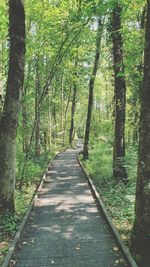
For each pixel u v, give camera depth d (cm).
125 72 1508
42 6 1798
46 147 3681
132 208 1180
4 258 799
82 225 1079
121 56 1625
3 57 1748
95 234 990
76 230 1029
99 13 1384
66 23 1755
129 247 848
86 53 2784
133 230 821
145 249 791
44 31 1859
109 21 1692
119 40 1619
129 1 1447
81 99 6316
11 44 1112
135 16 1670
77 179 1978
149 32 770
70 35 1916
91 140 3647
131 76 1570
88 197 1484
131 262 747
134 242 812
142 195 796
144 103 784
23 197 1438
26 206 1284
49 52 1961
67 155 3638
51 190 1648
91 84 2780
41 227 1060
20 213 1182
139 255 796
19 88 1123
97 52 2392
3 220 1072
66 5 1719
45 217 1174
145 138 787
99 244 909
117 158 1700
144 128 788
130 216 1127
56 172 2275
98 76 5391
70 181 1909
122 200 1369
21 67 1120
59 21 1786
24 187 1648
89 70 2998
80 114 6619
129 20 1689
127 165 1648
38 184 1734
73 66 2964
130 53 1477
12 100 1115
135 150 1888
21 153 1867
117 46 1631
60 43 1928
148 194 789
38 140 2795
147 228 791
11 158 1133
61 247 891
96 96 6047
